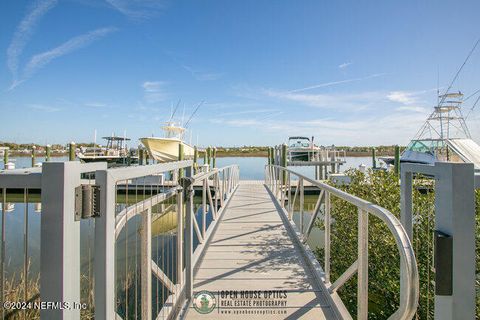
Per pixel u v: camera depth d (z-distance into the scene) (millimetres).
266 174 11461
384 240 4000
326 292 2490
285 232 4422
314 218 3459
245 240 4043
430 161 11906
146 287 1689
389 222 1244
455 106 11820
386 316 4004
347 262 4617
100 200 1144
